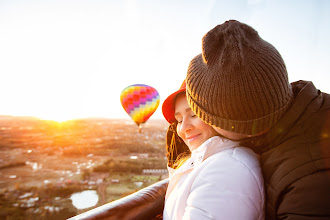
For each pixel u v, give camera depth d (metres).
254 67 0.73
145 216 1.51
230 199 0.82
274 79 0.74
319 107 0.79
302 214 0.67
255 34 0.79
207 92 0.81
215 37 0.80
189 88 0.91
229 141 1.06
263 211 0.88
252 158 0.96
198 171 1.01
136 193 1.66
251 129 0.81
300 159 0.72
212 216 0.81
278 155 0.81
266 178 0.87
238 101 0.75
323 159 0.68
